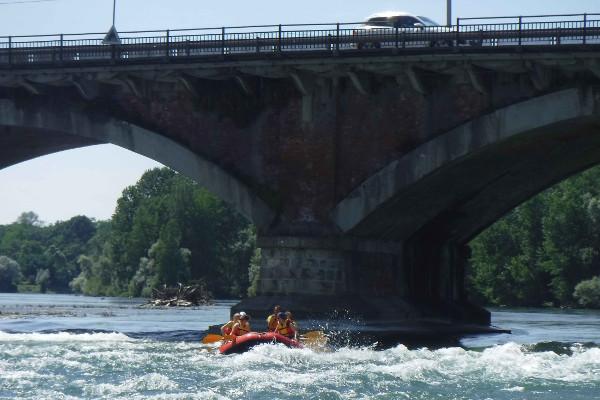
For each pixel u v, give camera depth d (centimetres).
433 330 6700
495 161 6228
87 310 11638
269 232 6172
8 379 4012
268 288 6100
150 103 6562
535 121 5594
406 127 5944
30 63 6644
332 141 6097
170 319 9125
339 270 6025
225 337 5159
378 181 5947
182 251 19538
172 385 3878
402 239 6888
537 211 15975
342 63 5888
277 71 6062
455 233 7625
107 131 6650
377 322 6066
